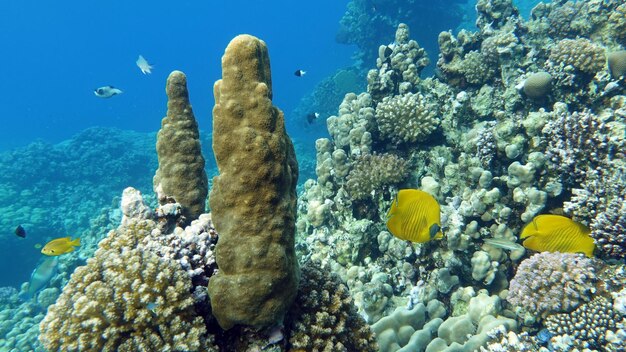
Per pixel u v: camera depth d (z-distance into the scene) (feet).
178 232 11.53
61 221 49.08
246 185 8.17
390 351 15.29
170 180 13.17
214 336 9.00
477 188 20.47
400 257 19.38
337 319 10.21
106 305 8.08
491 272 17.46
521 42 27.94
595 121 17.19
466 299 17.33
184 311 8.64
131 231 10.23
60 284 32.22
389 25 72.18
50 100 304.71
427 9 70.44
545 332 13.08
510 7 29.68
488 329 14.46
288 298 8.61
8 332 28.89
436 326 15.99
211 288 8.51
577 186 17.51
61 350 8.11
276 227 8.31
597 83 21.61
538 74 21.54
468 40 27.86
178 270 8.99
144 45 428.97
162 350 7.92
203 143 82.17
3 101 304.91
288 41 373.81
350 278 19.71
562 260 14.24
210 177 65.36
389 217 11.00
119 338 8.10
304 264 11.43
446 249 18.61
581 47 22.08
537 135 19.72
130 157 68.23
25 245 44.27
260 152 8.08
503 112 22.81
